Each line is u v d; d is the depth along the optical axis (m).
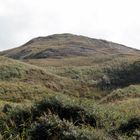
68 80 77.81
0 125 10.49
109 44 197.62
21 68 74.75
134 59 95.12
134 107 30.80
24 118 11.13
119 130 12.80
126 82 80.19
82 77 83.62
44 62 112.44
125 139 11.48
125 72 85.44
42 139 9.39
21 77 70.31
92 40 199.38
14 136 9.41
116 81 80.94
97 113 12.30
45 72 77.25
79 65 102.62
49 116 10.24
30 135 9.45
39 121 9.95
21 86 60.59
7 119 10.94
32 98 55.44
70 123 9.95
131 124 13.28
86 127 10.77
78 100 12.64
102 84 79.00
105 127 12.07
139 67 87.12
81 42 179.75
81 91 73.12
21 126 10.22
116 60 95.75
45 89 64.31
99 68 89.69
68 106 11.95
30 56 146.25
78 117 11.73
